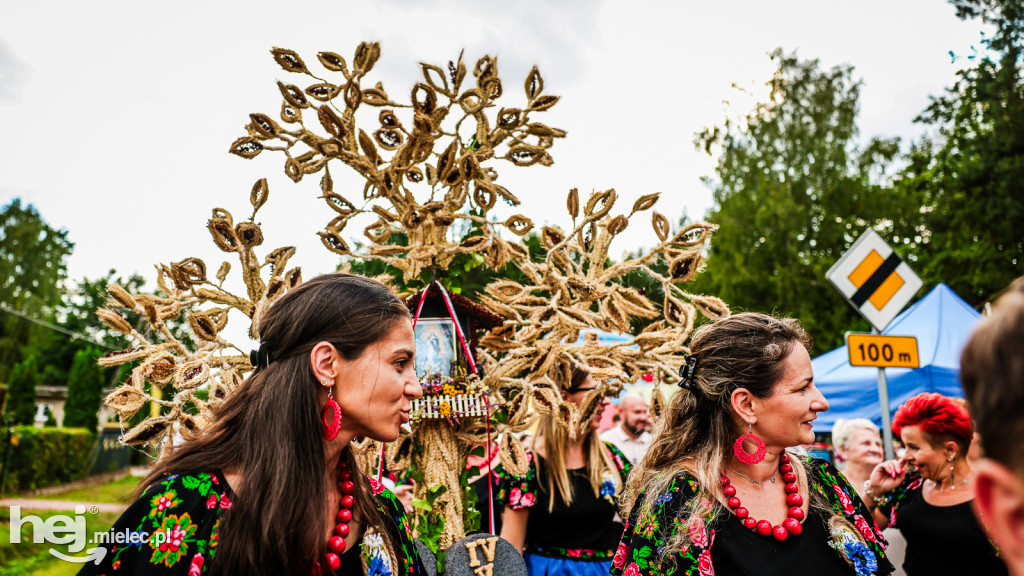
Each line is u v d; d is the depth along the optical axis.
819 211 21.77
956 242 17.88
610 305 2.46
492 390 2.49
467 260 2.52
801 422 1.66
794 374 1.66
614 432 5.29
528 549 3.13
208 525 1.16
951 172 19.86
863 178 21.97
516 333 2.58
